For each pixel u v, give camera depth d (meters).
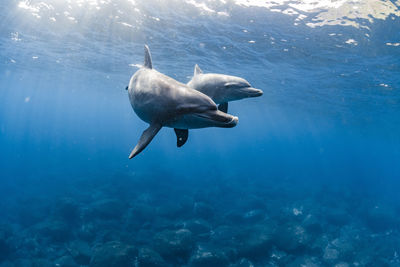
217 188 27.36
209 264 12.52
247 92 3.49
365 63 15.21
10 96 72.69
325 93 24.95
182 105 2.44
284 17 11.44
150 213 18.67
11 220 18.45
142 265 11.87
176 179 32.38
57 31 16.05
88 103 81.88
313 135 99.44
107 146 75.44
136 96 2.80
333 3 10.05
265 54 16.25
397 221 21.55
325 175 47.69
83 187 26.64
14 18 14.35
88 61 23.67
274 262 14.14
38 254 13.97
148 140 2.38
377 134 53.81
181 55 18.66
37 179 31.23
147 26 14.11
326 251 15.27
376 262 14.95
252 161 59.41
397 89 19.47
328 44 13.46
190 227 16.80
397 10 9.77
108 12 12.84
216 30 13.66
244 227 17.34
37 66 28.30
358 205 26.55
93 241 15.28
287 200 26.06
